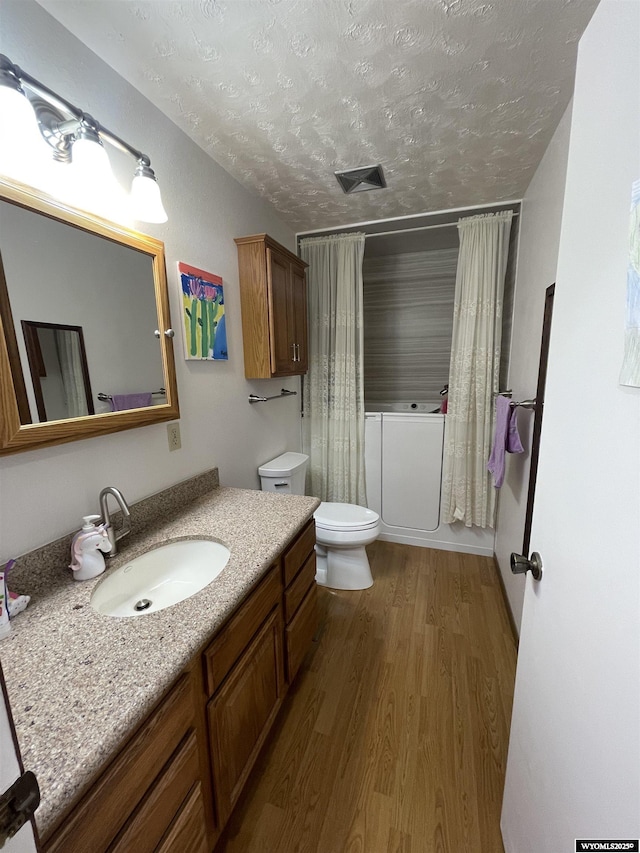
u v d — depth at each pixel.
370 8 0.92
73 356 0.98
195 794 0.79
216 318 1.61
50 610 0.83
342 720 1.37
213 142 1.47
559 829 0.64
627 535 0.48
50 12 0.90
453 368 2.35
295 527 1.27
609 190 0.55
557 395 0.75
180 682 0.75
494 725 1.34
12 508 0.86
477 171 1.74
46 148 0.88
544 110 1.30
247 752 1.05
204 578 1.14
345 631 1.83
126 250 1.14
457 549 2.61
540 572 0.80
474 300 2.20
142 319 1.20
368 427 2.67
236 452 1.85
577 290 0.67
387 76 1.13
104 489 1.04
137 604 1.05
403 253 3.00
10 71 0.71
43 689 0.62
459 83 1.17
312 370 2.65
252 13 0.92
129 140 1.15
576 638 0.62
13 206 0.82
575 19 0.94
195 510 1.41
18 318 0.83
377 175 1.76
